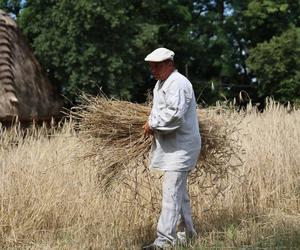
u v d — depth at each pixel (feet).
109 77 133.69
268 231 41.65
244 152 50.96
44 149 53.31
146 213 45.85
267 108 71.87
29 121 110.01
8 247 41.52
